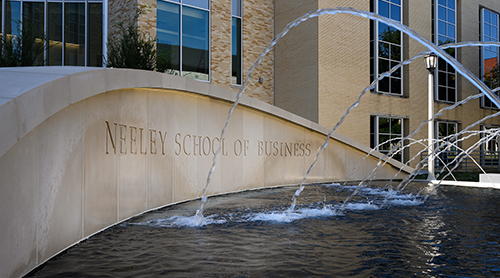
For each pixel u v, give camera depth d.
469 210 9.84
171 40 20.12
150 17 18.78
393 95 25.91
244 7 23.39
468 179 21.41
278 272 4.55
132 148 8.30
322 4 22.38
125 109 7.98
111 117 7.34
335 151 19.09
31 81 4.61
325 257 5.23
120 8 19.17
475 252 5.60
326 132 18.28
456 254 5.48
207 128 12.25
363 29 24.20
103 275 4.40
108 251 5.46
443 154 29.47
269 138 15.79
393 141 26.14
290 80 23.61
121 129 7.79
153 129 9.34
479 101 32.72
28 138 4.38
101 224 6.90
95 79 6.23
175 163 10.51
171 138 10.27
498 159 31.91
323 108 22.28
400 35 26.77
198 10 21.20
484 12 33.97
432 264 4.98
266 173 15.59
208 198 11.99
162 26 19.83
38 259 4.68
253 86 23.69
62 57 21.39
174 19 20.28
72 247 5.67
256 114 15.04
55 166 5.15
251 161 14.76
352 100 23.61
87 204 6.32
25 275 4.32
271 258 5.15
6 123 3.69
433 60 19.45
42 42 12.30
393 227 7.45
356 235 6.68
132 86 7.87
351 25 23.64
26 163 4.32
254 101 14.36
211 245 5.87
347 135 23.34
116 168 7.55
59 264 4.81
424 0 28.06
